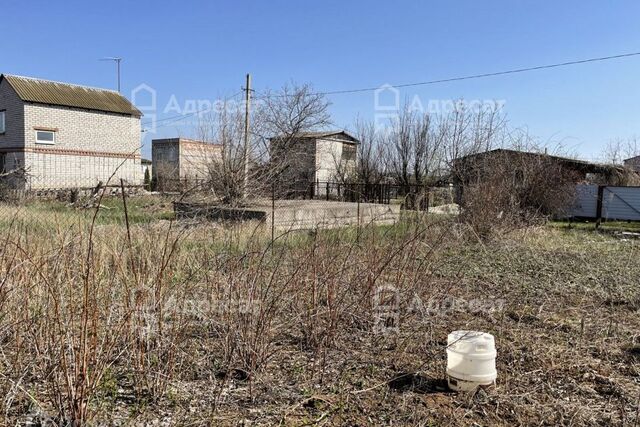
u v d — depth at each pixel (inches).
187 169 479.8
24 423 92.7
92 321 100.3
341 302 150.8
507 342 149.6
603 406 110.0
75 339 103.6
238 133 471.5
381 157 903.7
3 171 724.7
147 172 917.2
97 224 224.5
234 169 437.4
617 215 616.7
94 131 879.1
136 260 138.6
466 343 115.7
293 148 599.5
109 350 103.0
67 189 639.8
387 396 112.1
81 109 860.6
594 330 163.8
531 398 112.8
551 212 530.0
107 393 107.0
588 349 146.7
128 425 94.1
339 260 171.2
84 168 868.6
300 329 151.1
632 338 156.3
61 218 213.9
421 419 101.5
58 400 94.9
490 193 357.7
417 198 308.5
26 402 100.2
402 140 851.4
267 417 101.0
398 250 170.6
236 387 114.6
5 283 117.6
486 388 114.5
